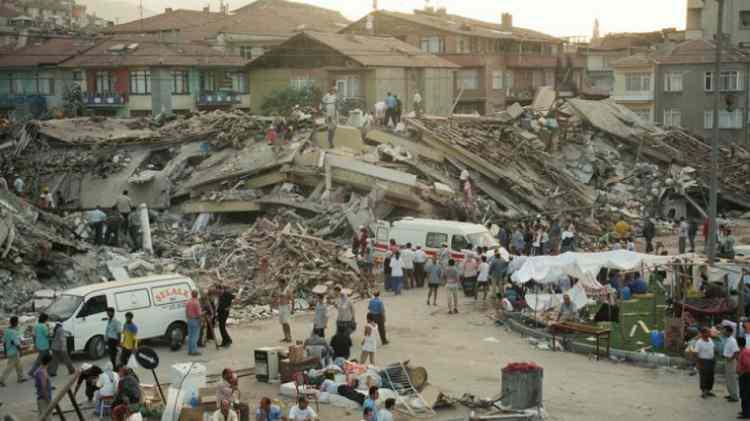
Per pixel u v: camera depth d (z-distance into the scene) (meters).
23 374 22.72
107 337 22.80
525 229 41.69
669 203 53.59
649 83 75.81
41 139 46.16
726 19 81.50
